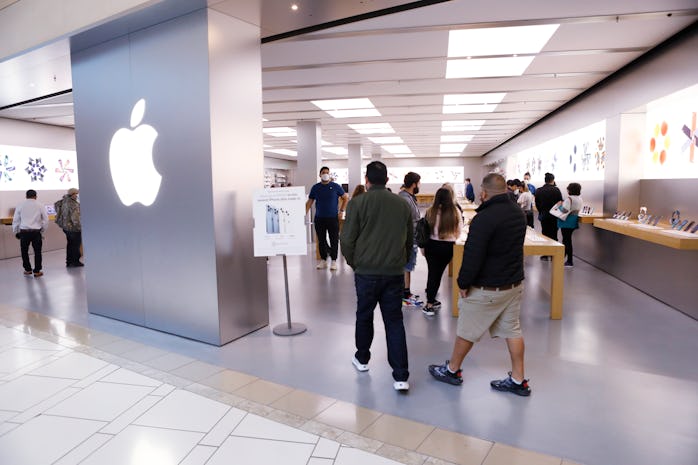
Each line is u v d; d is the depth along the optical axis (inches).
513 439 90.5
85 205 179.8
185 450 89.7
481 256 101.9
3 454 89.6
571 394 109.2
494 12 159.5
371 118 395.9
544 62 225.0
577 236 311.9
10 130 357.4
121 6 140.6
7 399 112.4
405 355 112.0
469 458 84.3
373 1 139.6
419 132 503.8
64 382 121.1
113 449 90.6
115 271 173.5
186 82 142.7
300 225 147.3
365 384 116.6
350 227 112.0
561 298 168.4
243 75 150.1
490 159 792.3
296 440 91.8
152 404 108.3
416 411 102.3
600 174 290.5
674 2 151.8
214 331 146.0
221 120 142.5
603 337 150.1
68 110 322.7
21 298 214.5
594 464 82.2
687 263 173.8
